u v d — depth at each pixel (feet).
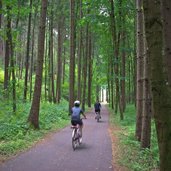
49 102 123.13
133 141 46.29
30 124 57.72
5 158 34.71
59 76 129.90
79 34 120.06
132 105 139.44
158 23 15.78
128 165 31.99
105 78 167.43
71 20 97.50
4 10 54.13
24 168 30.71
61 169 30.68
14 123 55.83
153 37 15.81
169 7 23.43
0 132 46.80
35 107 58.49
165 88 15.71
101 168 31.27
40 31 59.11
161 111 15.72
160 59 15.74
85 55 126.93
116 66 80.79
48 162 33.73
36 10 86.79
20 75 158.10
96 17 75.15
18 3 63.93
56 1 117.60
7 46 75.05
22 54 177.06
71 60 97.55
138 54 46.37
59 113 89.76
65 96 179.73
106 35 88.99
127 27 87.30
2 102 72.69
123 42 88.07
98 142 49.03
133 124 75.66
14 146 40.32
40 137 51.55
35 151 39.81
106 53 112.88
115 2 76.07
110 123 83.61
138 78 47.67
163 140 15.69
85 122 86.48
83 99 127.75
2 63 151.12
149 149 38.01
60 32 127.75
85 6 77.10
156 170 30.45
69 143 47.09
